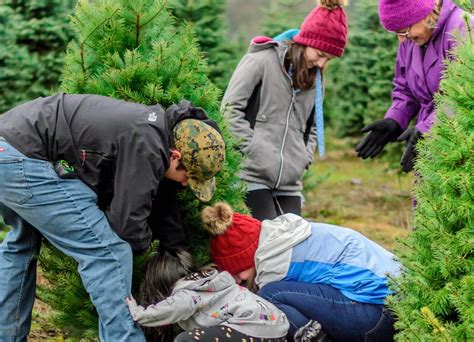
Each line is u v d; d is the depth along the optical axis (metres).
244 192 4.77
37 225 3.88
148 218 4.17
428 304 3.54
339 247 4.28
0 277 4.18
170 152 3.82
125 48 4.19
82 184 3.86
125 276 3.87
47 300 4.40
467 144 3.40
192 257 4.16
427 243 3.62
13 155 3.78
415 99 5.56
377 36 10.16
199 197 3.89
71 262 4.16
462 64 3.56
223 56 9.45
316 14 5.22
